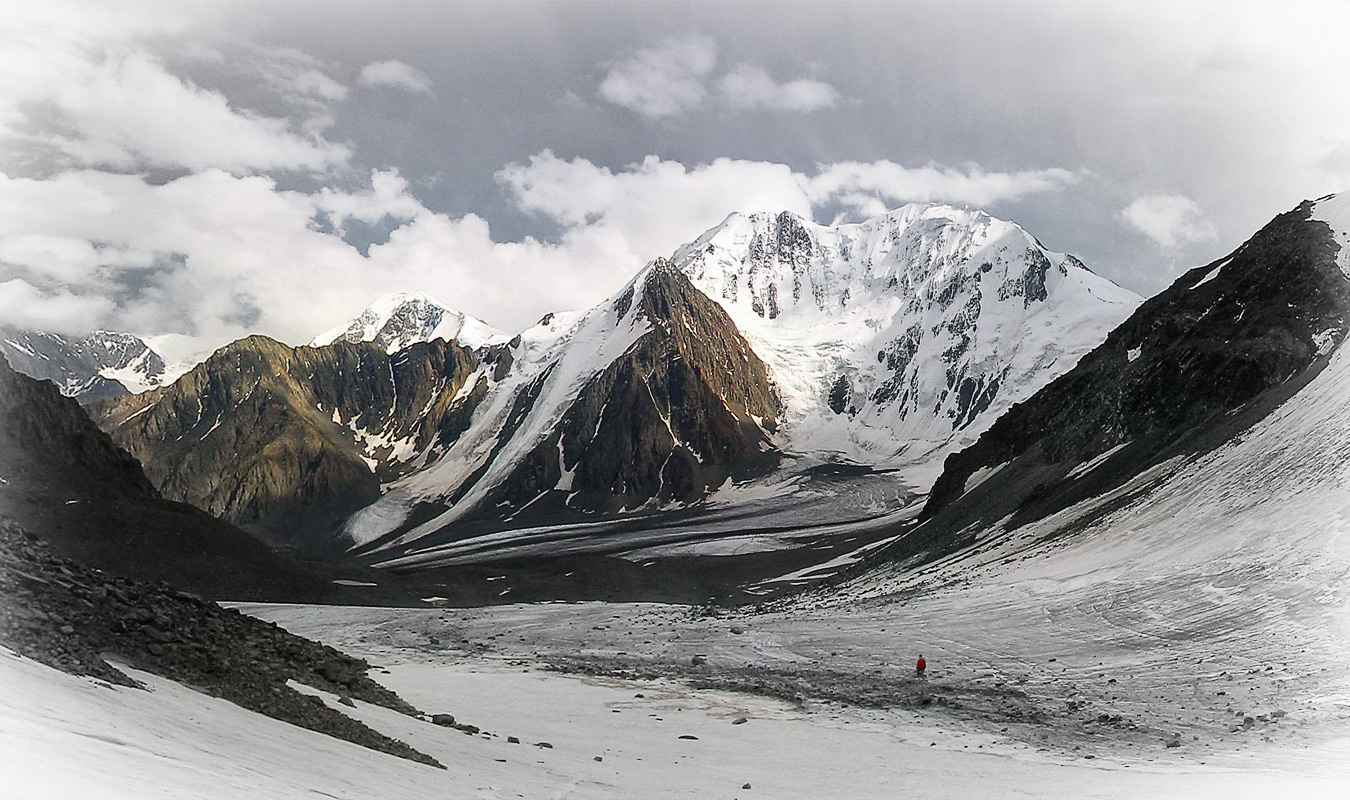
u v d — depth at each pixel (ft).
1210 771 98.68
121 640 75.15
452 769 77.05
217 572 350.64
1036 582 219.20
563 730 130.00
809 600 312.29
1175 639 163.12
